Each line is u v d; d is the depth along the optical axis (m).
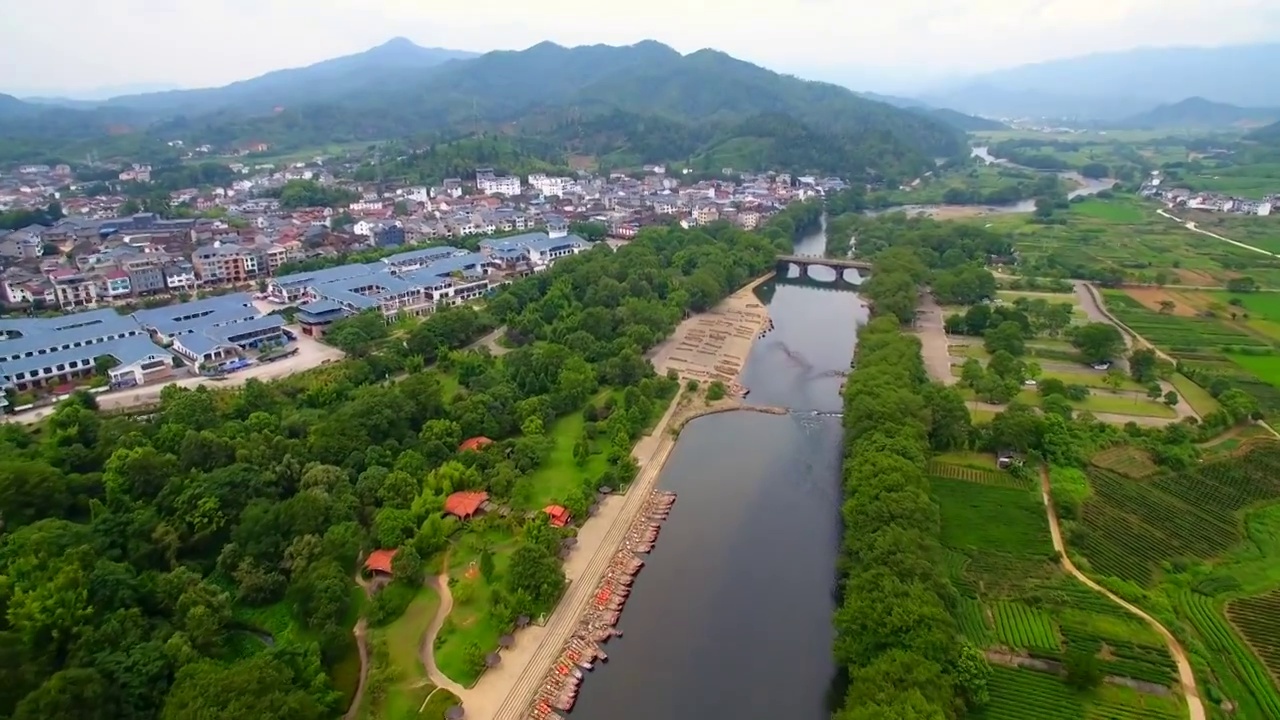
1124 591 163.62
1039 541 182.75
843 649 138.88
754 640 160.25
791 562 186.88
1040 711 133.12
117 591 137.38
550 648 151.75
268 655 127.88
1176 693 137.25
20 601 127.88
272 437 198.00
